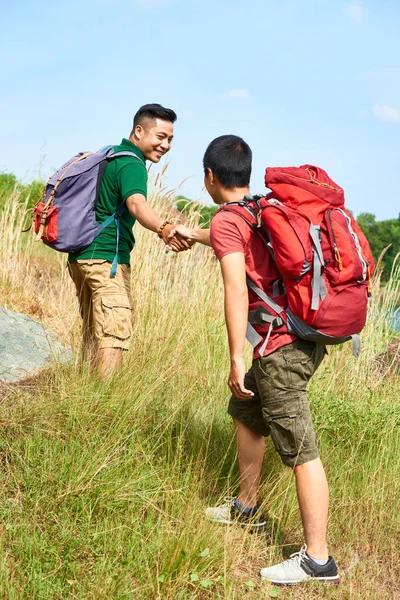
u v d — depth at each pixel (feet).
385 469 12.64
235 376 9.22
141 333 15.64
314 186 9.23
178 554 8.75
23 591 7.72
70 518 9.22
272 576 9.21
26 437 10.36
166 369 14.24
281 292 9.33
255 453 10.55
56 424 10.77
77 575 8.27
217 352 16.98
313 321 8.82
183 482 10.73
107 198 12.73
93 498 9.59
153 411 12.34
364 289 9.14
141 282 17.74
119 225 12.89
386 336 19.79
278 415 9.36
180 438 11.38
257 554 9.95
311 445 9.32
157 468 10.73
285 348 9.26
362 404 14.90
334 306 8.80
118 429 11.09
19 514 9.05
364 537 10.80
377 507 11.62
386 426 14.01
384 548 10.68
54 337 16.08
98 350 12.78
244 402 10.46
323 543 9.33
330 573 9.26
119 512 9.56
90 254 12.71
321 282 8.77
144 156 13.47
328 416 13.65
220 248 9.32
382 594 9.43
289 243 8.64
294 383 9.29
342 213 9.18
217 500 11.10
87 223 12.56
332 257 8.81
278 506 11.05
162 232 12.22
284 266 8.73
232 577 9.22
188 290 19.49
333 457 12.87
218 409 13.62
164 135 13.29
